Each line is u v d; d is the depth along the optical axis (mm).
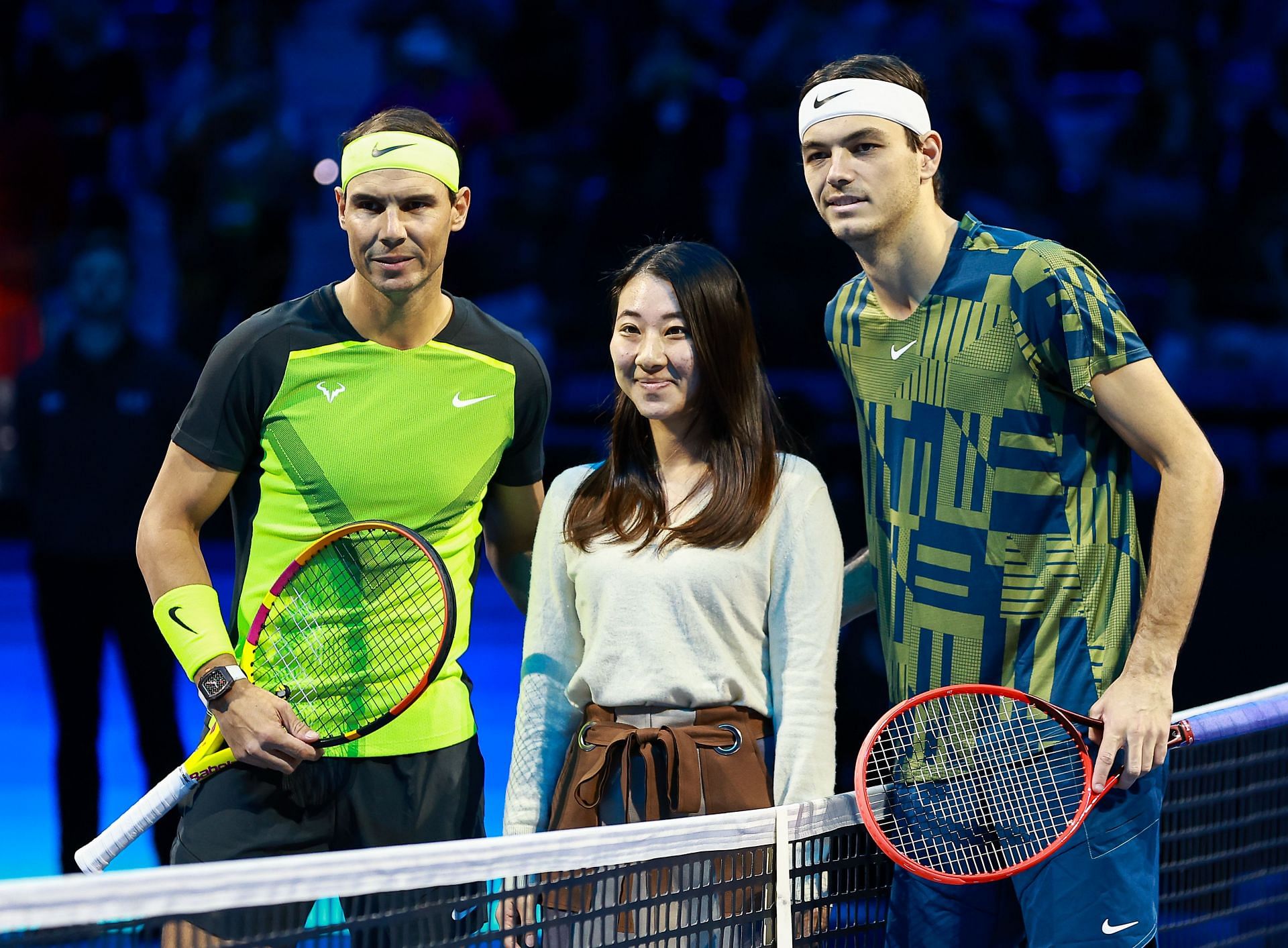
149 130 44844
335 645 11398
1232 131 40156
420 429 11398
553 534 11109
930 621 10844
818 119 10633
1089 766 10031
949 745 10789
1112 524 10562
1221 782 12336
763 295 37250
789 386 36906
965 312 10562
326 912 9469
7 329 39938
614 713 10648
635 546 10656
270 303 39250
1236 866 12430
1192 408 38344
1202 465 10055
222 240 38969
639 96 40188
